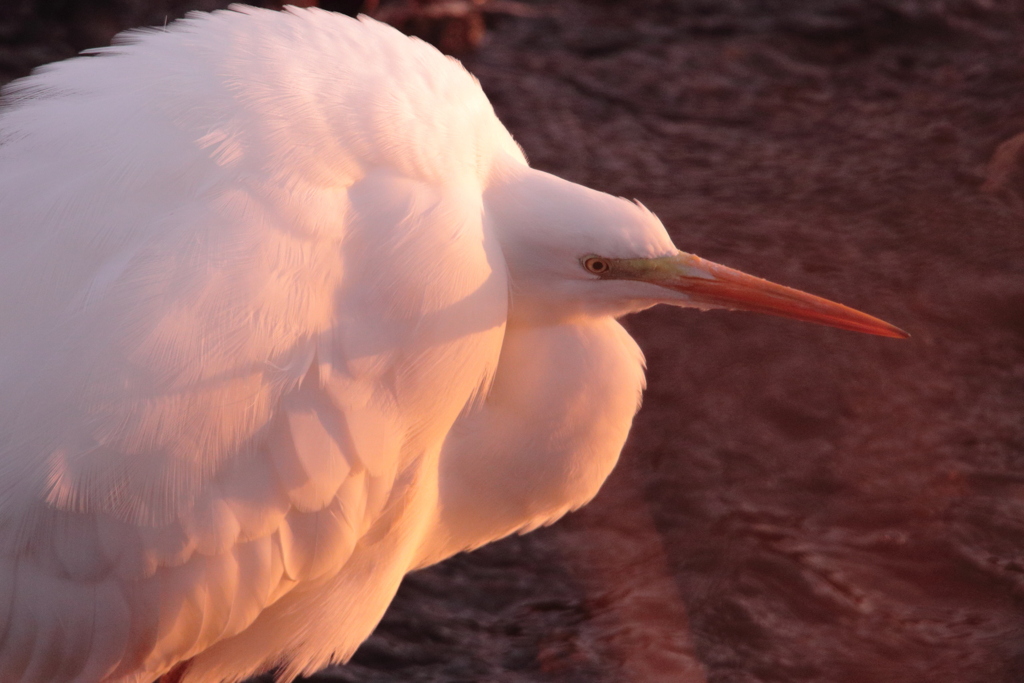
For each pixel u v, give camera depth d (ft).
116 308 18.76
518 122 53.52
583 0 63.52
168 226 19.21
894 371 38.60
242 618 20.90
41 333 18.90
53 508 18.83
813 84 57.00
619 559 32.81
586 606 31.40
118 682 21.03
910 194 47.60
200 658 23.54
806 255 44.24
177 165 19.49
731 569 31.94
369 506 21.48
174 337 18.85
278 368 19.54
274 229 19.47
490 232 21.79
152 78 20.51
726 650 29.68
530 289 22.38
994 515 32.83
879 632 29.66
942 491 33.91
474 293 20.98
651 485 35.04
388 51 21.61
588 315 22.80
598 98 55.77
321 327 19.88
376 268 20.13
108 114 20.12
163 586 19.83
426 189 20.68
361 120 20.42
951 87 55.67
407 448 21.59
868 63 58.34
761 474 35.17
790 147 52.19
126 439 18.74
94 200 19.34
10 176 20.02
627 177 50.08
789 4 63.00
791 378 38.60
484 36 60.03
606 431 23.54
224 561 20.10
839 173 49.78
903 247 44.37
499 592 32.01
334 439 20.22
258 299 19.26
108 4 57.31
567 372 23.00
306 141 19.98
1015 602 30.22
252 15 21.72
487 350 21.63
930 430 36.24
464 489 23.90
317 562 21.08
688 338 40.50
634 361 23.77
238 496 19.80
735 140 52.90
